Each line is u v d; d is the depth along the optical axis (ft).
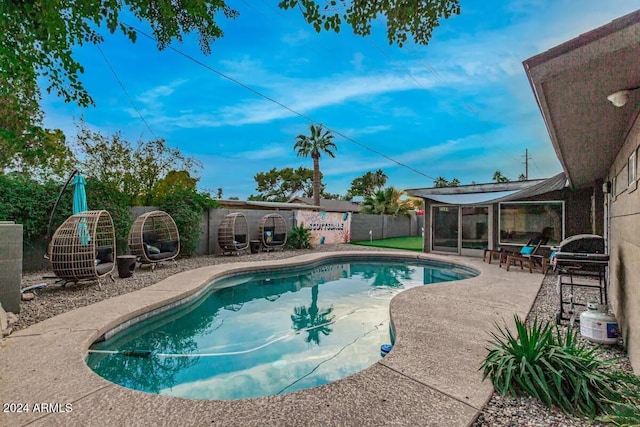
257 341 17.66
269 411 9.02
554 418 8.77
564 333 15.43
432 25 10.61
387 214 84.53
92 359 14.61
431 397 9.66
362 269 41.22
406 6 9.50
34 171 32.65
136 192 42.14
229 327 19.97
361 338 18.07
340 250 52.03
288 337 18.26
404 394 9.84
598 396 9.24
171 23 14.24
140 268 33.40
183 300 22.76
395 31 10.48
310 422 8.50
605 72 8.43
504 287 25.04
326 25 9.81
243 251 47.78
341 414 8.85
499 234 43.06
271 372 14.03
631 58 7.63
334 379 13.39
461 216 46.85
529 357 10.17
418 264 44.52
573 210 37.76
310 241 56.29
